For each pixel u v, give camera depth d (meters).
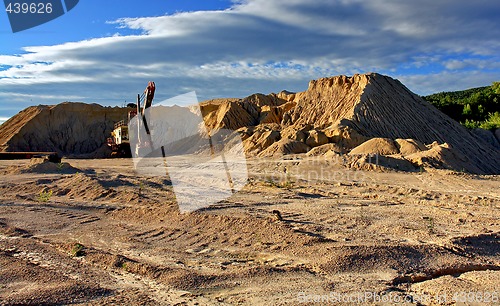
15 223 10.09
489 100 57.47
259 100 53.72
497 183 18.36
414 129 36.16
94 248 7.94
